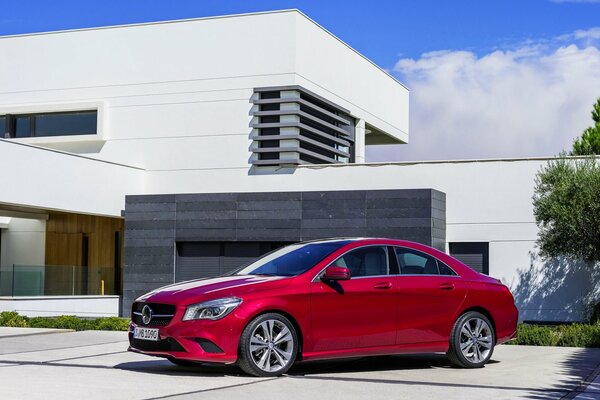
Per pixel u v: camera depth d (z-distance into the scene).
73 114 25.72
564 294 19.81
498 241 20.64
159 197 21.70
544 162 20.41
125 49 25.19
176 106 24.50
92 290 23.31
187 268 21.53
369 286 9.04
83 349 11.07
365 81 28.33
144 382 7.97
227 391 7.41
